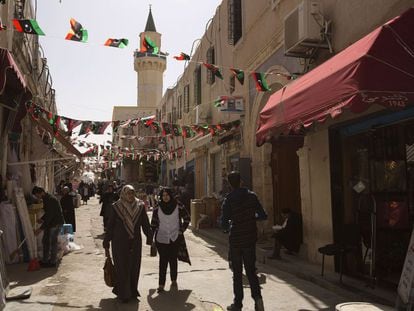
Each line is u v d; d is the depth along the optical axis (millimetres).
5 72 5660
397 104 4637
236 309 5234
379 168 6504
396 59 4812
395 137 6164
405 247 6078
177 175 27516
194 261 9109
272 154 11625
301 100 6246
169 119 29391
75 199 25750
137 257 5902
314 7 7516
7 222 8453
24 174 10414
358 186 6977
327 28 7465
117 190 16031
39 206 9633
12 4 9125
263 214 5316
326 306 5621
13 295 5957
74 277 7340
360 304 4082
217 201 15023
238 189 5344
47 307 5539
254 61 12156
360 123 6789
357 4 6766
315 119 5512
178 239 6539
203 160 20328
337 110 4895
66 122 10492
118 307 5496
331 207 7441
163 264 6383
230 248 5301
